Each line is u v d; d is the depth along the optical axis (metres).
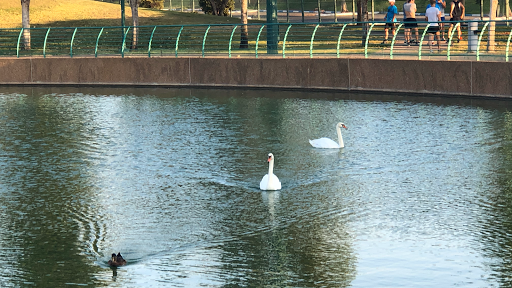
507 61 26.31
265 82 32.16
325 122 23.92
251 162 18.81
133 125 24.12
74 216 14.60
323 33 46.78
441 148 19.80
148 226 13.88
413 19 32.03
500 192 15.76
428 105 26.22
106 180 17.31
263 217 14.34
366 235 13.23
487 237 13.00
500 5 52.12
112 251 12.59
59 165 18.83
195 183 16.92
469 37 29.73
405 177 17.12
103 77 35.38
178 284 11.16
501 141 20.38
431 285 11.03
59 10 54.69
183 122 24.50
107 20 52.47
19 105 29.14
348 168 18.03
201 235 13.34
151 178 17.44
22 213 14.84
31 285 11.20
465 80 27.31
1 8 54.72
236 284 11.17
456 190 15.98
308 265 11.87
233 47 42.84
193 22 52.12
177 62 33.91
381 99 28.06
